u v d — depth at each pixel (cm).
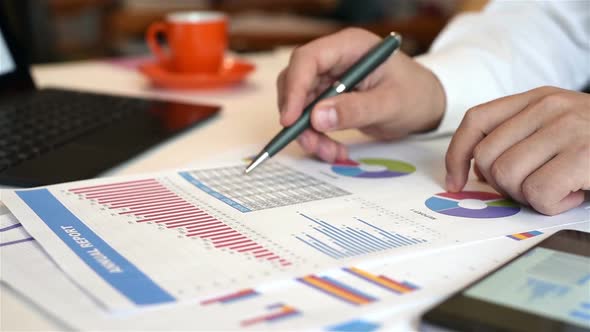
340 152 60
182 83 95
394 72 63
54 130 66
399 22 230
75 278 33
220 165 57
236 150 63
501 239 41
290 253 37
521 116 48
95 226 41
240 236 40
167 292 32
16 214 42
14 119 70
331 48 62
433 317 29
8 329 30
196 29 99
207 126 73
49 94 83
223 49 104
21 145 60
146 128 68
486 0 115
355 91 64
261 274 34
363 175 56
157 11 302
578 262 36
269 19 284
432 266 37
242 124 75
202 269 35
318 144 59
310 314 30
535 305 31
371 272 35
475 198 50
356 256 37
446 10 315
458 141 51
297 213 45
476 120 50
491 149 48
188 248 38
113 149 60
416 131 67
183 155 62
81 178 52
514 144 48
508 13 84
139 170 56
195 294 32
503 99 51
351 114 58
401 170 57
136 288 32
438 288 34
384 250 38
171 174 54
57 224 41
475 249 39
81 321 29
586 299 31
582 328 28
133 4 331
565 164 44
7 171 53
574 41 80
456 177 51
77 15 324
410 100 63
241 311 31
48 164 55
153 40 106
